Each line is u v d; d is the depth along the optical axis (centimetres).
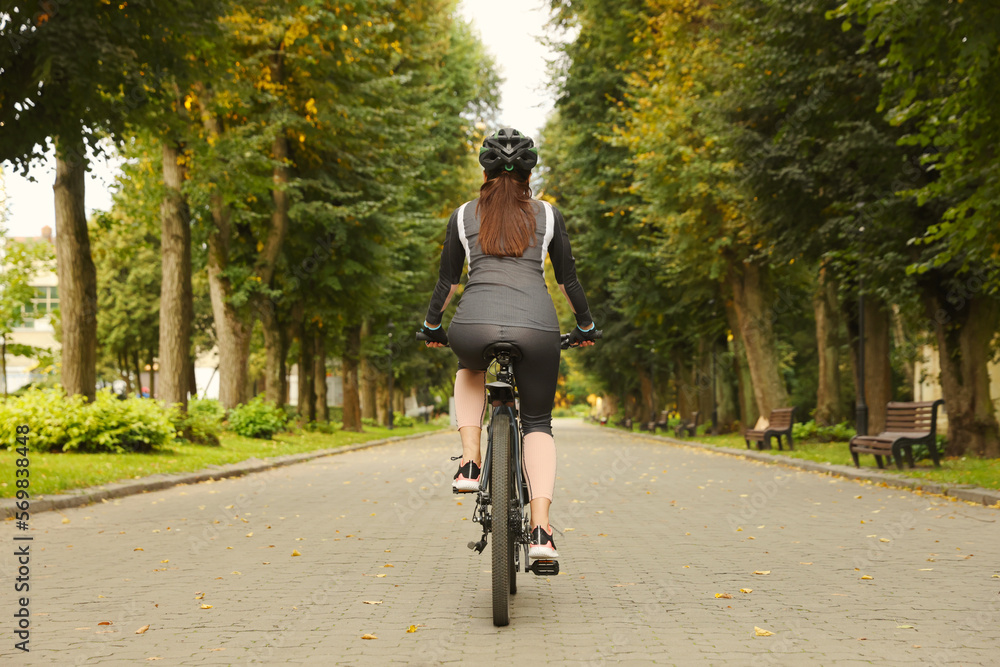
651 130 2572
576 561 723
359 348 4006
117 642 468
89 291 1848
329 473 1831
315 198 2844
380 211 2969
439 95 3944
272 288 2883
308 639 472
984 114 1152
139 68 1307
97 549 809
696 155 2431
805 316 3728
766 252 2123
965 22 1067
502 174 482
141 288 4906
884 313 2241
